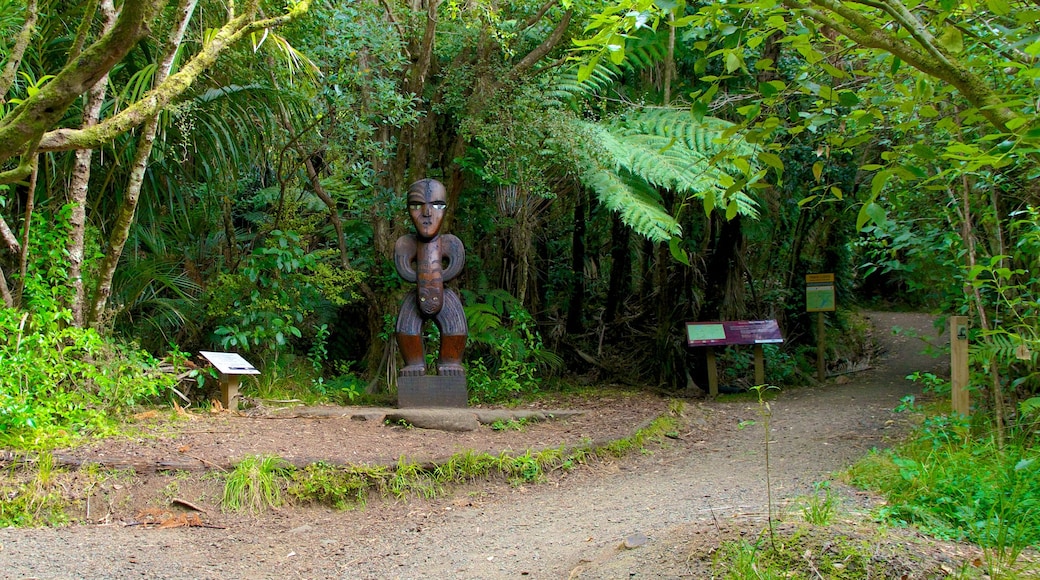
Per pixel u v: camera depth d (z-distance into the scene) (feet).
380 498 16.25
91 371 18.40
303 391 24.66
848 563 9.55
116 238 19.08
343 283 26.58
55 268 18.76
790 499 14.10
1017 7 8.36
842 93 6.95
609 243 40.01
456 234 31.40
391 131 29.35
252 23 11.09
